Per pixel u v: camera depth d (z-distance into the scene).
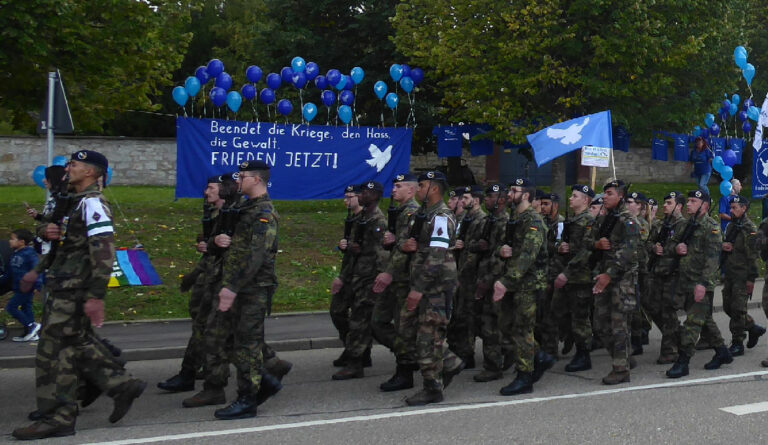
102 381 5.37
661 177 29.09
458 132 19.44
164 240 13.79
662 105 17.88
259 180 5.89
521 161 27.25
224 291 5.74
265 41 22.30
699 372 7.83
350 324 7.61
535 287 6.81
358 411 6.14
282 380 7.48
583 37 16.69
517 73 17.19
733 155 17.12
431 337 6.37
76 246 5.23
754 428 5.62
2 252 9.29
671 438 5.36
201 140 15.09
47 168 7.14
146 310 10.60
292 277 12.51
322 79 16.05
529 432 5.50
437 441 5.26
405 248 6.38
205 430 5.50
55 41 13.02
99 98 15.44
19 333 9.27
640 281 8.99
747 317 9.07
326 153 16.36
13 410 6.23
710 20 17.05
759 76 23.47
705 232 7.81
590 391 6.91
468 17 17.25
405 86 17.34
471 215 7.82
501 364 7.47
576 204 8.09
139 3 14.01
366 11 21.08
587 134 10.55
